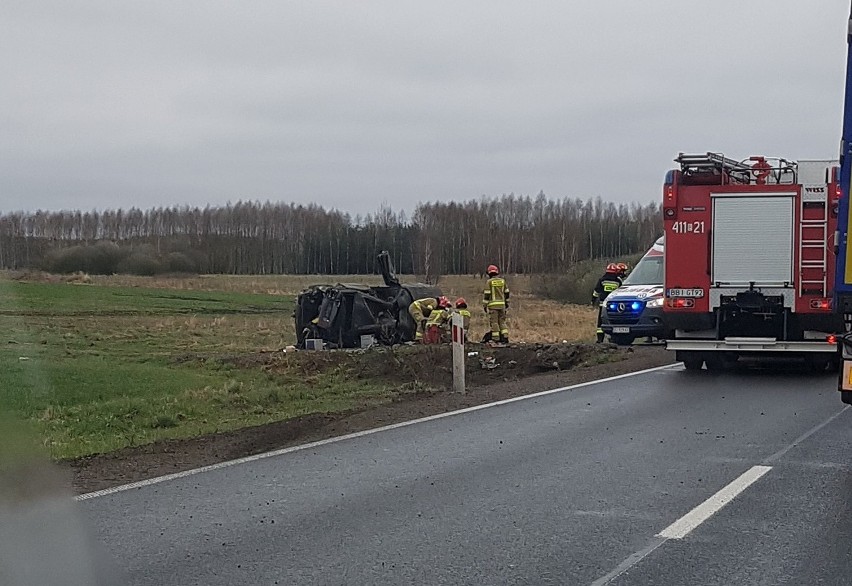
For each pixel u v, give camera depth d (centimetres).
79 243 5697
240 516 752
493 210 8475
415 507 775
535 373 1917
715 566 621
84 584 592
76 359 2062
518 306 4703
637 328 2200
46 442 1018
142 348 2483
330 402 1483
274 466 942
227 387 1612
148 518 746
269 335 3064
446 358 1939
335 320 2223
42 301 4012
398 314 2306
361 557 645
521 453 991
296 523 730
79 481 879
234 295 5238
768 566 621
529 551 654
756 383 1559
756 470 898
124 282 5666
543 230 8400
